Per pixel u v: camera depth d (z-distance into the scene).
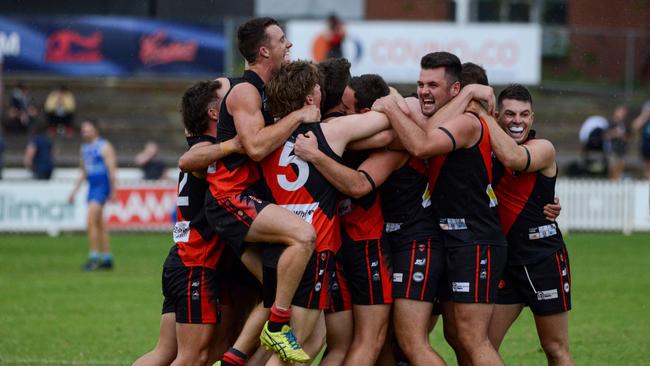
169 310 27.30
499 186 27.20
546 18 110.75
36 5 116.75
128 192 75.50
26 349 36.00
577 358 34.56
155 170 80.94
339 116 26.72
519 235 27.23
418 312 26.09
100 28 100.25
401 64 96.25
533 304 27.38
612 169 87.88
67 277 54.88
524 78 96.94
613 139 88.44
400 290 26.16
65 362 33.72
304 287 25.05
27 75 107.25
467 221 26.20
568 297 27.42
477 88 26.14
